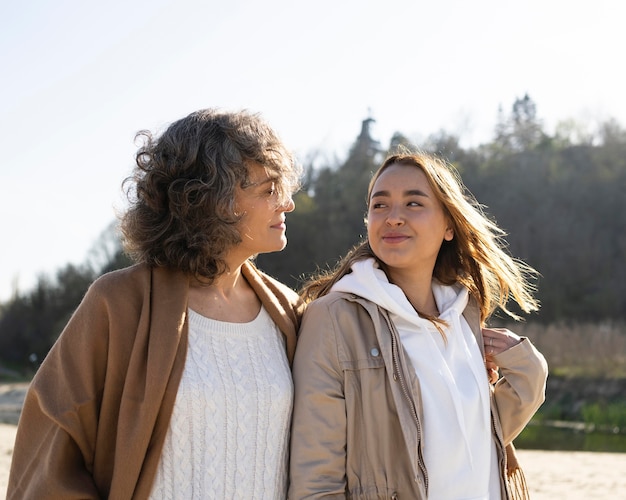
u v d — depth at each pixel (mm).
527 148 54094
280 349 2736
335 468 2625
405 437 2619
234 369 2514
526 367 2982
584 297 41188
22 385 32312
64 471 2287
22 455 2375
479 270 3174
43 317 51094
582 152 50219
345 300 2809
